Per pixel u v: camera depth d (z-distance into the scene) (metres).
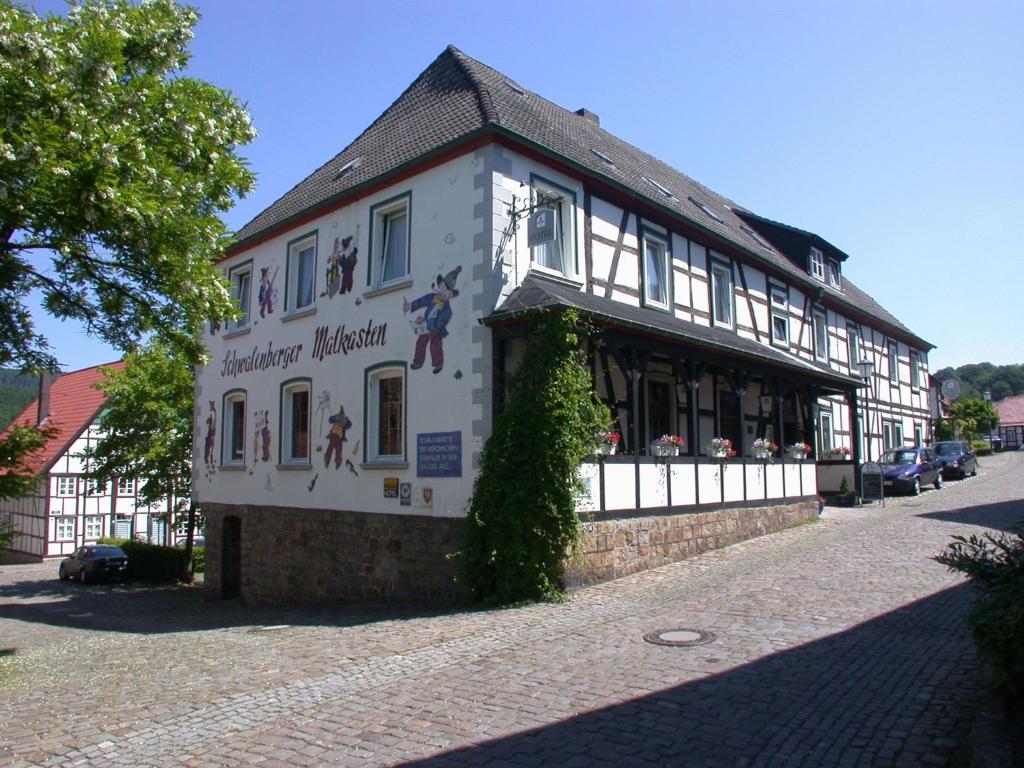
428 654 7.59
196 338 11.78
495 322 11.20
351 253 14.34
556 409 10.41
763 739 4.86
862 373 22.44
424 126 14.20
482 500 10.71
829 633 7.33
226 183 10.62
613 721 5.31
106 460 26.98
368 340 13.64
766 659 6.57
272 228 16.39
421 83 16.81
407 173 13.18
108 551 28.30
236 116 10.73
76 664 9.82
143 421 26.02
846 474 21.84
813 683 5.89
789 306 21.38
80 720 6.33
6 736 6.03
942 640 6.92
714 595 9.47
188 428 25.70
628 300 14.40
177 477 26.30
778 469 16.38
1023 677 4.71
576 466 10.48
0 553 10.45
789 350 21.11
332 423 14.32
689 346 13.23
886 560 11.22
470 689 6.25
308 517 14.74
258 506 16.28
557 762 4.68
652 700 5.68
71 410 39.56
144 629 14.15
